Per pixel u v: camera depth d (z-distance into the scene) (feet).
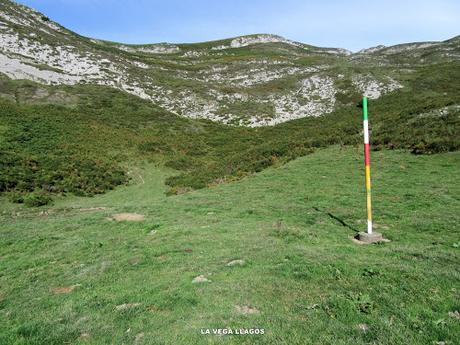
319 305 18.45
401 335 14.82
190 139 132.57
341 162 69.10
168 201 60.70
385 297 18.39
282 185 60.44
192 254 30.30
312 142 89.45
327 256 25.94
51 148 97.40
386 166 60.85
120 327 18.40
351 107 152.46
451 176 50.24
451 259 23.35
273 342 15.34
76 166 89.71
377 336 15.01
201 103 180.34
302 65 262.67
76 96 149.48
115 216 51.34
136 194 79.92
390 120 91.40
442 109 84.48
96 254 33.83
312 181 59.77
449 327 15.14
